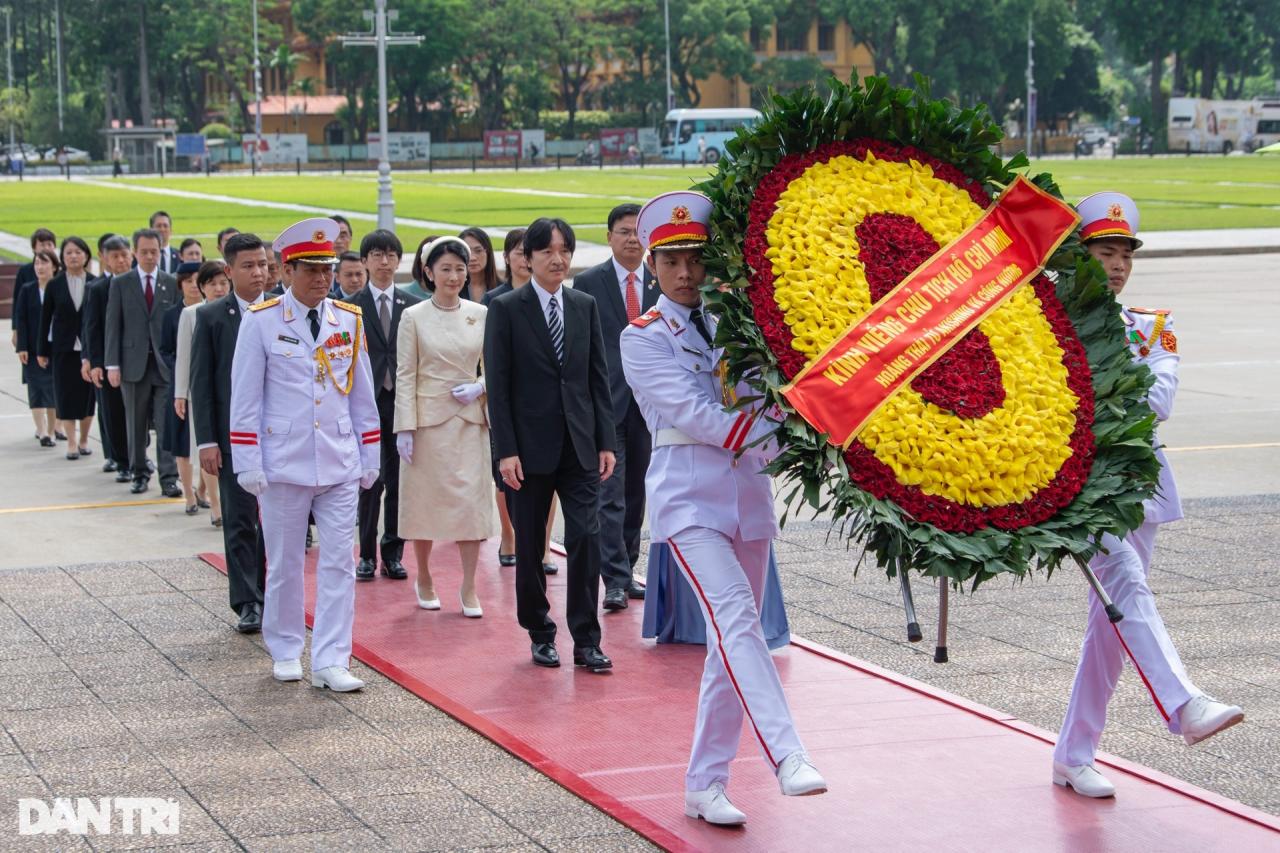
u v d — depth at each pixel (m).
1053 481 5.07
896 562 4.91
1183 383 16.88
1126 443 5.11
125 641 7.73
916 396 5.02
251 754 6.04
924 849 5.08
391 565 9.25
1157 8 92.12
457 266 8.20
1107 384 5.27
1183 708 5.14
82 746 6.13
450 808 5.45
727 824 5.25
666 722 6.43
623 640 7.81
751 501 5.37
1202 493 11.43
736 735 5.32
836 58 99.00
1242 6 96.94
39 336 13.55
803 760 4.92
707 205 5.32
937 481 4.95
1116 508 5.00
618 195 53.09
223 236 10.97
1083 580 8.98
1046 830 5.25
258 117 87.75
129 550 9.96
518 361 7.14
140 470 12.09
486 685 6.99
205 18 92.88
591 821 5.32
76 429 14.50
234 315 7.95
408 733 6.30
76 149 102.56
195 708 6.64
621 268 8.68
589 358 7.27
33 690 6.89
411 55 88.81
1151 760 6.09
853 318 5.06
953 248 5.29
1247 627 7.94
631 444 8.75
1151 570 9.13
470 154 92.69
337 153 90.69
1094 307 5.43
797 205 5.22
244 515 7.93
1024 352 5.20
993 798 5.55
